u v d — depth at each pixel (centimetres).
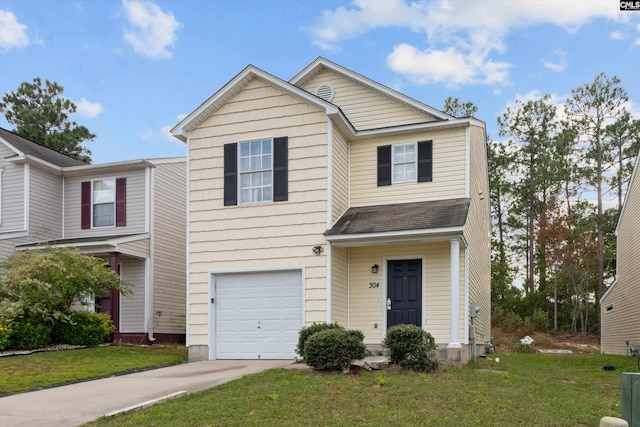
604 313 2309
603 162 3472
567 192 3584
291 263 1276
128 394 837
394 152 1419
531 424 676
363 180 1429
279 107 1331
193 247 1364
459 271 1283
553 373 1294
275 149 1322
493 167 3638
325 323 1140
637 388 593
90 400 796
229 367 1137
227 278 1342
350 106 1547
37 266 1420
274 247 1297
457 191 1352
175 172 2023
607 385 1109
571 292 3391
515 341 2547
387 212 1327
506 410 739
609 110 3425
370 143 1438
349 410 710
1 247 1758
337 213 1327
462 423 664
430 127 1376
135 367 1163
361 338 1009
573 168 3497
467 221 1251
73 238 1922
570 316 3409
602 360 1711
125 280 1853
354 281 1359
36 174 1895
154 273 1862
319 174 1283
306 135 1304
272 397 766
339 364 966
